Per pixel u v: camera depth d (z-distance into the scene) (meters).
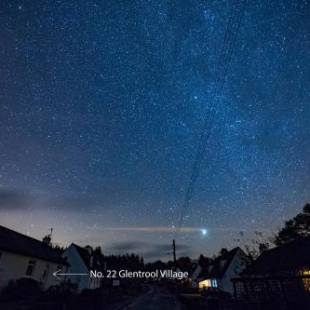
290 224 32.38
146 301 27.59
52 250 31.92
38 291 19.42
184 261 95.19
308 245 16.84
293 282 11.90
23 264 21.28
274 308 11.47
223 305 12.83
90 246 49.88
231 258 36.25
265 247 34.31
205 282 44.69
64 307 12.91
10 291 17.50
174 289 49.44
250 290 14.36
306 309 10.66
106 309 17.88
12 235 24.53
